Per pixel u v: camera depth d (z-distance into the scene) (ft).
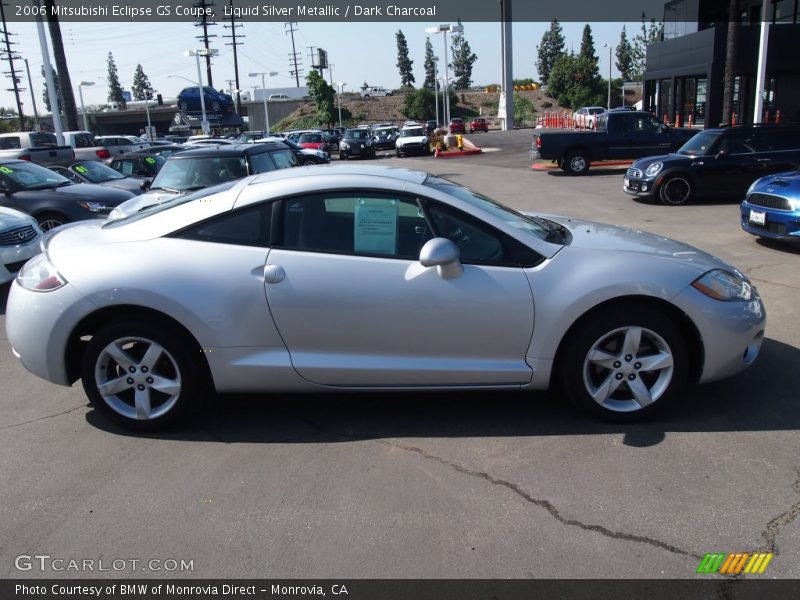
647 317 12.09
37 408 14.38
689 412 13.01
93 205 32.71
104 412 12.87
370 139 127.85
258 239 12.43
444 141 120.37
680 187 42.45
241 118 209.77
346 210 12.45
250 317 12.21
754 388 14.01
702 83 90.22
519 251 12.26
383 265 12.14
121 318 12.48
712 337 12.19
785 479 10.56
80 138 80.33
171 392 12.64
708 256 13.43
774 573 8.48
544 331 12.13
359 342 12.30
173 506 10.41
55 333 12.41
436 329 12.16
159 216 13.08
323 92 215.51
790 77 82.74
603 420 12.66
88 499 10.68
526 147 115.14
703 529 9.39
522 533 9.45
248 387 12.59
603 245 12.83
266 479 11.13
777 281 22.17
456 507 10.14
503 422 12.95
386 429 12.85
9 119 273.54
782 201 25.46
